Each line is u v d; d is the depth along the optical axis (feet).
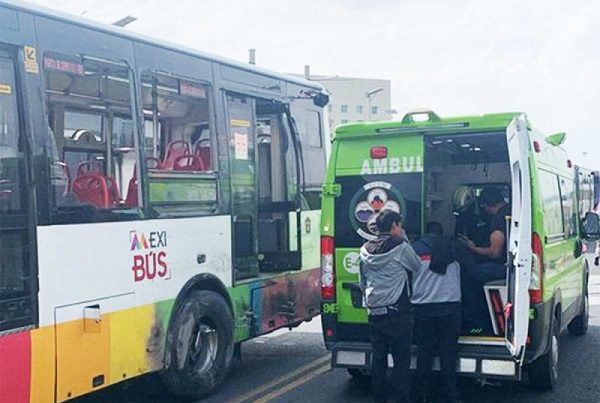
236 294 25.39
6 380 16.42
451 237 21.48
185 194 22.84
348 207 22.91
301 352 31.81
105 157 19.92
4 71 16.96
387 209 22.43
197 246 23.26
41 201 17.52
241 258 25.84
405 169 22.31
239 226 25.76
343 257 22.93
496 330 21.63
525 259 19.21
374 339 21.35
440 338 21.13
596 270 67.41
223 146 25.03
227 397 23.81
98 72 19.92
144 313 20.79
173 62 22.91
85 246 18.76
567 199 27.86
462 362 20.88
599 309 43.37
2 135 16.72
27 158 17.25
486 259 21.98
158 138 22.11
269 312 27.50
